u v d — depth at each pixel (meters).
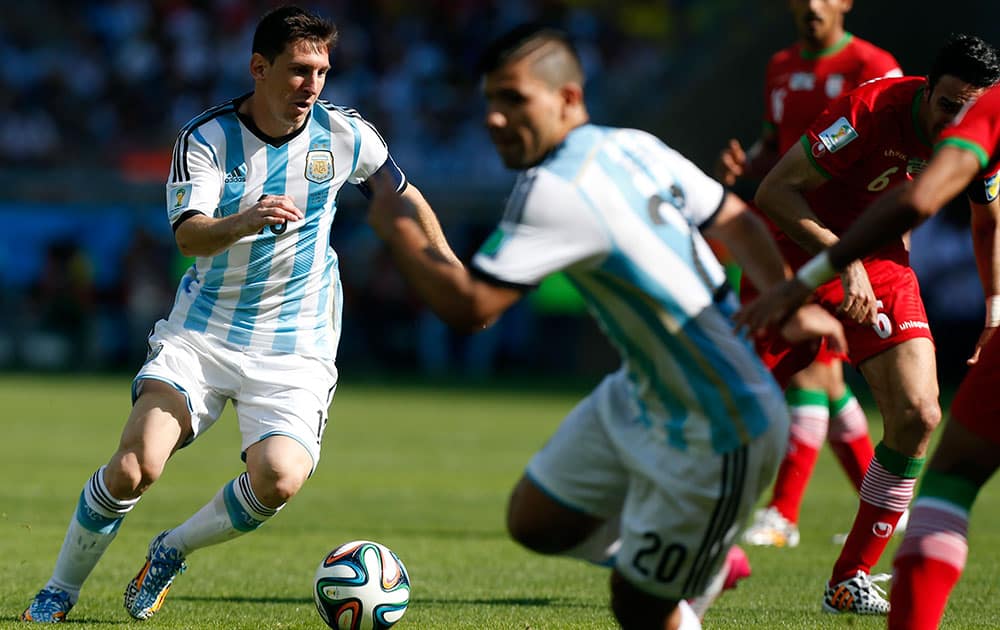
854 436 27.61
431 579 23.44
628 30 104.69
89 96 101.44
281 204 17.00
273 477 18.16
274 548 27.11
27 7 104.94
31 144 98.25
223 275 18.88
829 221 21.42
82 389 75.38
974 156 13.32
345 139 19.33
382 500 35.44
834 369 27.53
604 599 21.47
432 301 12.75
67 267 94.81
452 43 104.50
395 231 12.85
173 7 105.38
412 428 57.69
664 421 13.43
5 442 48.59
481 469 43.41
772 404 13.36
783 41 87.12
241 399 19.02
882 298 20.56
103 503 18.14
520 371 95.56
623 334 13.38
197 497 35.03
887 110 19.98
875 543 20.03
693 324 13.04
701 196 13.62
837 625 18.94
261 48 18.16
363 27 104.19
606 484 14.41
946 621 19.34
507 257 12.57
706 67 91.38
